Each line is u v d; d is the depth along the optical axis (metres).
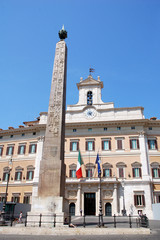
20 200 36.84
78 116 39.94
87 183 34.31
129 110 38.91
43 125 40.16
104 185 34.25
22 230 12.19
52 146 16.55
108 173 35.66
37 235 11.56
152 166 35.28
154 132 37.53
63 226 13.80
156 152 36.06
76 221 21.28
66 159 37.69
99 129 38.78
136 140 36.94
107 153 36.91
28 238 10.37
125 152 36.50
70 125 39.25
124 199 33.56
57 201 14.78
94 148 37.62
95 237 10.84
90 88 41.91
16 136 42.34
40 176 15.75
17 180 38.44
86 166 36.59
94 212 33.38
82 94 41.78
